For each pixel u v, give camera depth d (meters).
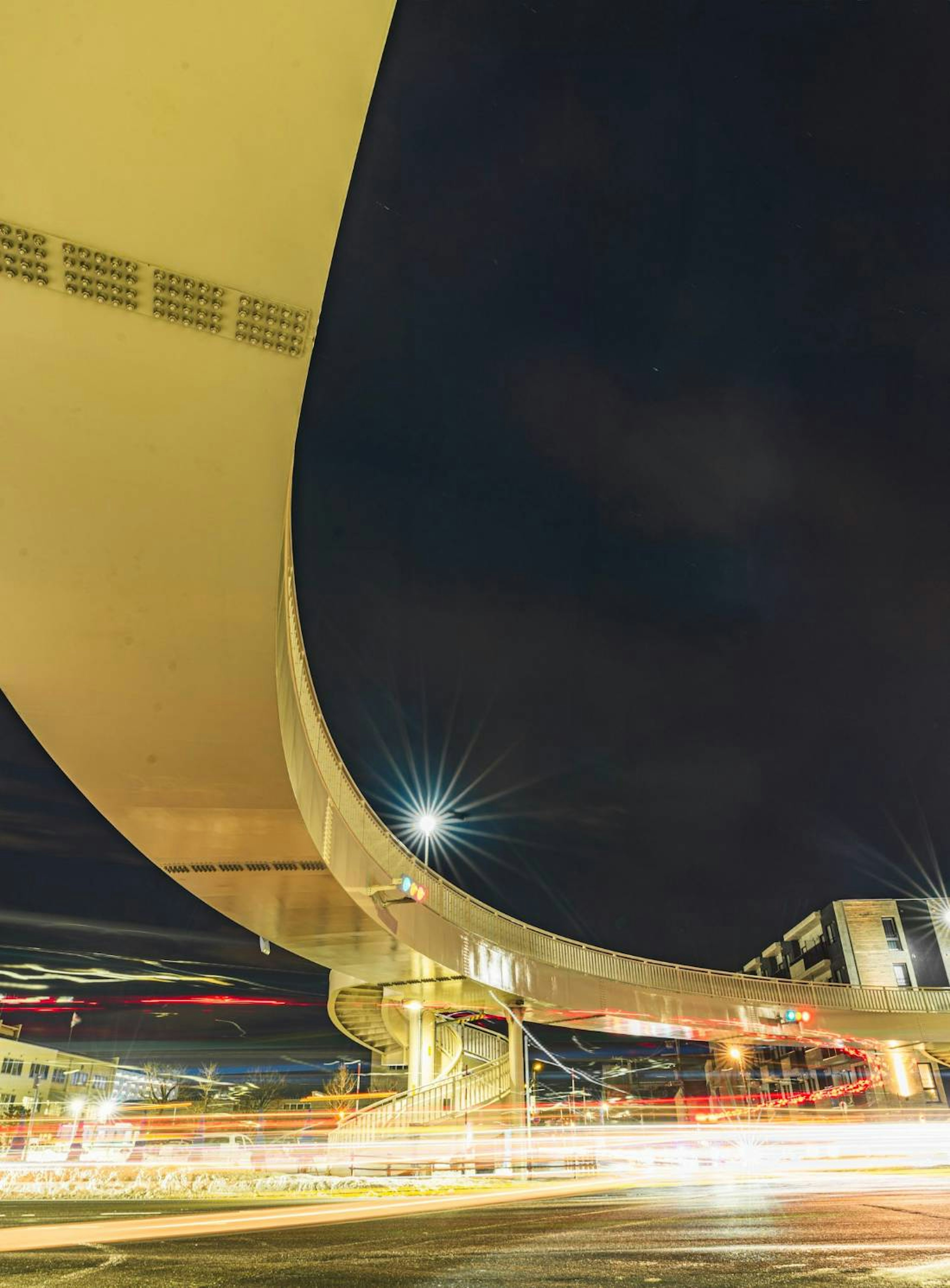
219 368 8.82
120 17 6.50
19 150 7.14
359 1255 5.25
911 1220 7.14
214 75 6.82
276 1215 9.98
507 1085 27.75
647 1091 57.44
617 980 31.36
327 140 7.27
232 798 15.52
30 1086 68.38
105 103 6.91
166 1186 17.47
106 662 12.35
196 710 13.33
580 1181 21.39
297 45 6.75
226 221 7.73
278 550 10.79
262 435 9.51
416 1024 32.16
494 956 27.47
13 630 11.77
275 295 8.30
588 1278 4.03
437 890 25.19
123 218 7.64
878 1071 47.16
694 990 33.41
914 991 38.12
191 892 19.62
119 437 9.45
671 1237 6.02
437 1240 6.14
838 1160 40.38
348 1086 51.12
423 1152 26.30
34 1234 7.24
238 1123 47.72
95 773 14.75
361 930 22.16
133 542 10.65
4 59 6.65
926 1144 43.31
